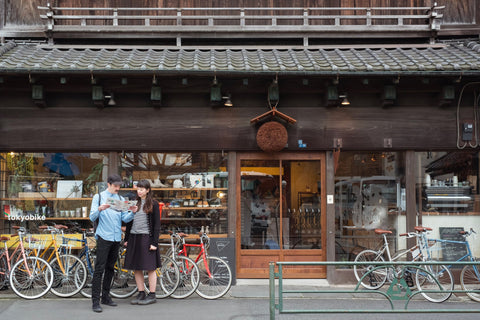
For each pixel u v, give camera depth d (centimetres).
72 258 689
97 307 605
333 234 782
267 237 795
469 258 753
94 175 784
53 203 789
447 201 800
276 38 835
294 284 764
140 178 786
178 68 686
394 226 795
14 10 835
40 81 729
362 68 698
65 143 763
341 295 709
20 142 759
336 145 775
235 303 656
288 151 791
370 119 780
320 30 820
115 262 654
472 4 851
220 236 788
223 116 775
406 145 779
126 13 850
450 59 736
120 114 769
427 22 848
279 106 779
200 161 793
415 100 781
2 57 723
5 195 786
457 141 778
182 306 636
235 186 784
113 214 623
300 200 797
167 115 771
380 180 798
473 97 782
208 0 854
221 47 820
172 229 789
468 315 610
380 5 860
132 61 720
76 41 833
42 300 666
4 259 708
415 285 724
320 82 748
